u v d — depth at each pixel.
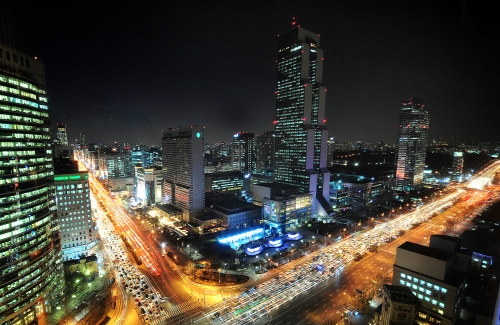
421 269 111.56
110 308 123.44
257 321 114.00
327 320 113.06
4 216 104.00
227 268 161.62
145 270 159.62
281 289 139.12
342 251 185.25
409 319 97.12
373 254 179.75
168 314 119.06
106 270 158.88
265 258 176.00
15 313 107.44
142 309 122.44
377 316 111.69
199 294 134.62
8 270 105.31
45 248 121.50
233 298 131.25
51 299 127.00
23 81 113.06
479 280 131.75
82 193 178.75
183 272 157.00
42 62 126.94
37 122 120.62
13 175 107.44
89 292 137.12
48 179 132.62
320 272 156.12
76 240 178.38
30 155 115.31
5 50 105.25
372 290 133.12
